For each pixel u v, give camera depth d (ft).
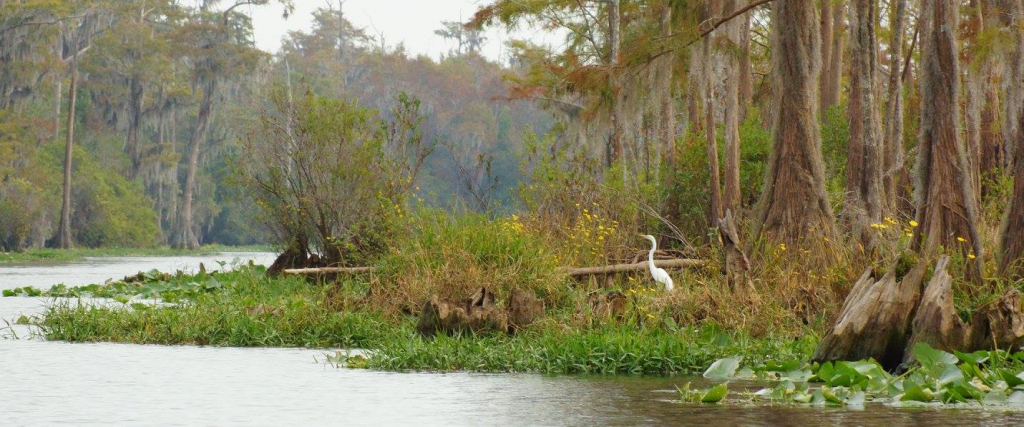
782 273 49.55
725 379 38.09
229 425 29.35
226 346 49.16
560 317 48.19
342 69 359.66
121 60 270.05
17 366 41.50
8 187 217.77
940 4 48.55
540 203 73.15
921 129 48.80
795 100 60.80
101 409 31.86
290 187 80.23
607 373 39.99
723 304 46.91
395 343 44.14
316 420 29.96
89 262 184.03
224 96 285.43
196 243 280.72
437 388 35.99
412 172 77.71
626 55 71.51
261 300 61.21
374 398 33.83
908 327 37.42
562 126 115.03
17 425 29.35
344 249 75.41
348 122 77.77
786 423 29.01
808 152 60.13
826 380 34.50
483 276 52.95
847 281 45.93
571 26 112.37
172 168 276.21
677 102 110.01
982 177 90.89
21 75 227.61
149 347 48.49
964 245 46.70
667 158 85.56
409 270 55.47
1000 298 37.96
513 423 29.45
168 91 275.18
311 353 46.06
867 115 69.87
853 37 73.05
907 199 84.23
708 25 74.54
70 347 48.37
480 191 74.95
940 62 48.24
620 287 55.93
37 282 109.09
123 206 264.31
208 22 288.92
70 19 249.14
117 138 284.20
